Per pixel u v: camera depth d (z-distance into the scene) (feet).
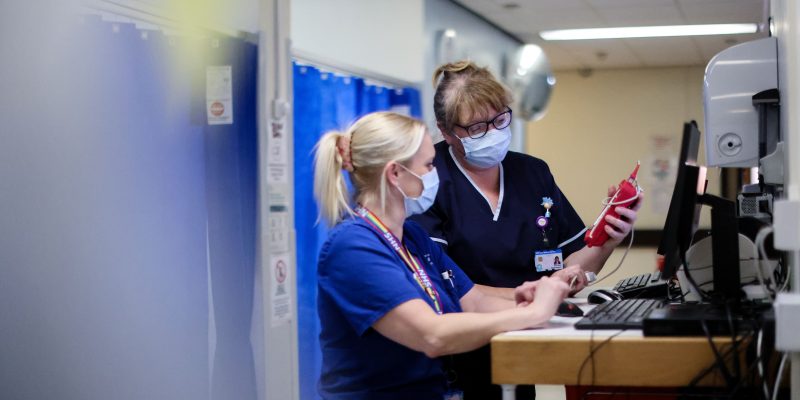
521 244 7.36
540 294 5.55
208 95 6.91
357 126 6.00
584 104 30.83
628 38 24.18
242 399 6.84
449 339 5.31
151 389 6.93
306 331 10.50
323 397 6.07
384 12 16.80
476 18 20.72
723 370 4.51
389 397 5.85
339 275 5.69
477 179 7.49
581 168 30.91
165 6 6.96
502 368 4.99
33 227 6.91
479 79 7.07
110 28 6.82
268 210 6.82
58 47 6.81
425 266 6.33
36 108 6.85
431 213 7.36
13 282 6.95
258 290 6.79
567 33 23.39
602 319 5.28
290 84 7.11
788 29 5.12
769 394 4.65
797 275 4.59
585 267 7.30
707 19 21.43
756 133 8.02
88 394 6.93
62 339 6.93
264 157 6.77
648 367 4.76
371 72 12.94
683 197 5.27
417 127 5.98
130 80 6.86
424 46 16.96
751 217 7.01
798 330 4.20
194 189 6.91
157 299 6.92
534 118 19.83
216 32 6.86
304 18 15.75
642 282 7.66
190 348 6.92
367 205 5.97
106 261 6.91
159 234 6.92
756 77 8.02
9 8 6.79
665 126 30.19
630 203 6.77
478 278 7.34
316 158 6.07
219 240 6.89
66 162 6.87
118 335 6.93
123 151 6.88
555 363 4.92
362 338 5.80
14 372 6.97
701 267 6.24
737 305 5.34
